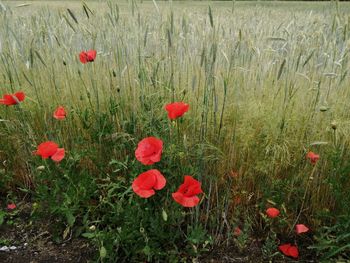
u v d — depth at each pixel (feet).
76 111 3.54
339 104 3.43
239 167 3.38
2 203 3.40
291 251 2.70
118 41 3.89
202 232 2.68
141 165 2.93
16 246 2.91
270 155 3.21
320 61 3.88
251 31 4.85
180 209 2.74
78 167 3.48
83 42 4.53
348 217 2.68
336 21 3.63
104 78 3.97
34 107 3.85
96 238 2.64
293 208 3.12
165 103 3.40
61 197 3.03
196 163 3.02
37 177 3.21
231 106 3.50
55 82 4.02
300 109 3.47
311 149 3.23
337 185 2.86
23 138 3.46
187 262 2.76
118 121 3.55
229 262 2.75
